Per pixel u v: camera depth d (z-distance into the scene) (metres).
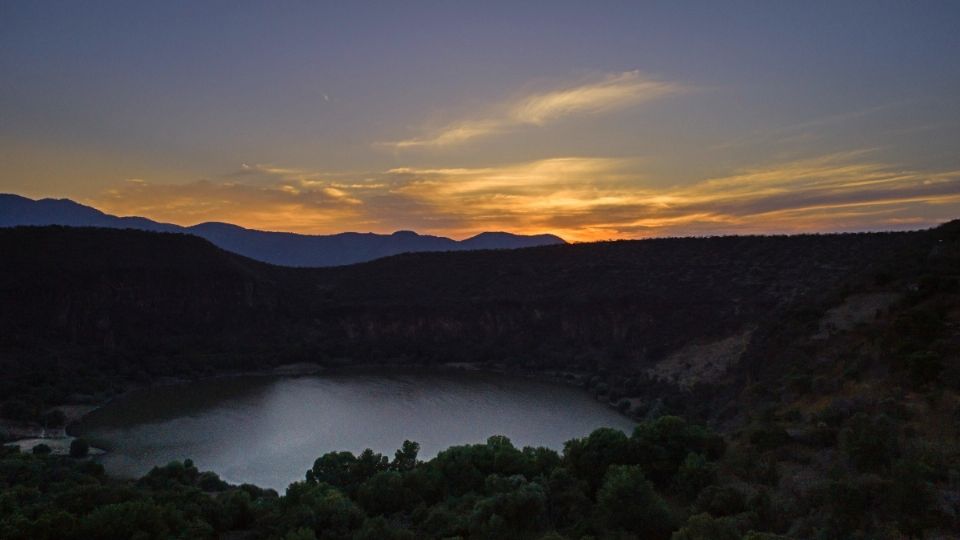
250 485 55.69
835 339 50.66
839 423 35.78
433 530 36.69
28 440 75.75
